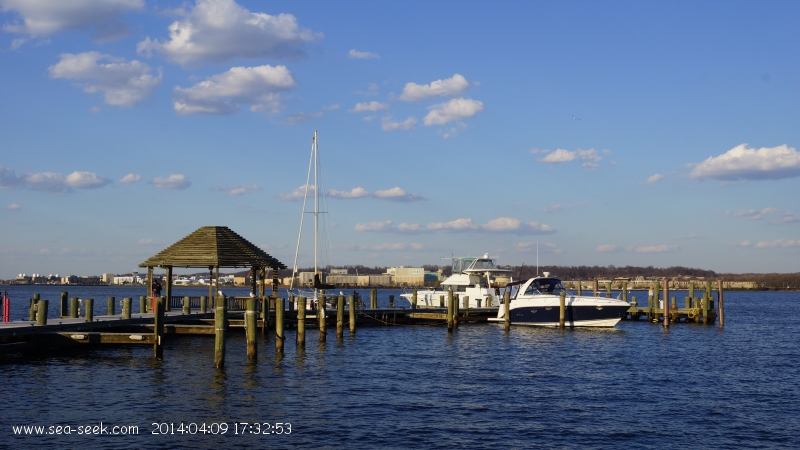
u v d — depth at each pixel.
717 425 20.83
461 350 36.75
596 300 47.34
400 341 40.62
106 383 25.09
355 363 31.20
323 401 23.08
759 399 24.53
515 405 23.02
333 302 51.12
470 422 20.72
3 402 21.92
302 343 34.50
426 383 26.69
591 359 33.62
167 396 23.23
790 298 158.38
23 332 28.59
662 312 56.47
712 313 57.78
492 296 55.50
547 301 48.28
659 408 22.88
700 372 30.17
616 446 18.56
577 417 21.52
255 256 43.72
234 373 27.55
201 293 144.62
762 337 46.53
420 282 161.12
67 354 31.61
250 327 29.44
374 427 19.98
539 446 18.44
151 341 29.64
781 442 19.14
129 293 169.88
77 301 35.28
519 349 37.31
